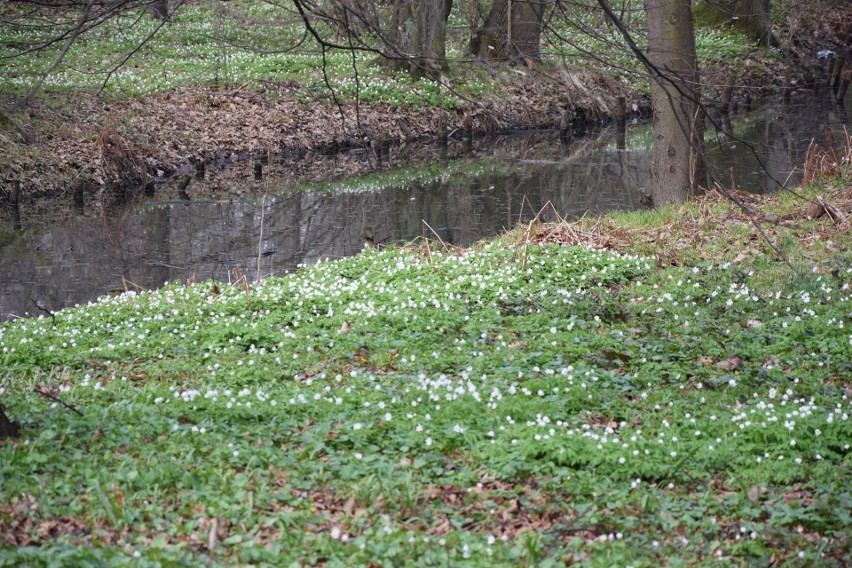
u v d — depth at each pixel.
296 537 6.48
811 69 44.44
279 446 8.27
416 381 10.07
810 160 20.98
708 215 17.91
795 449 8.25
